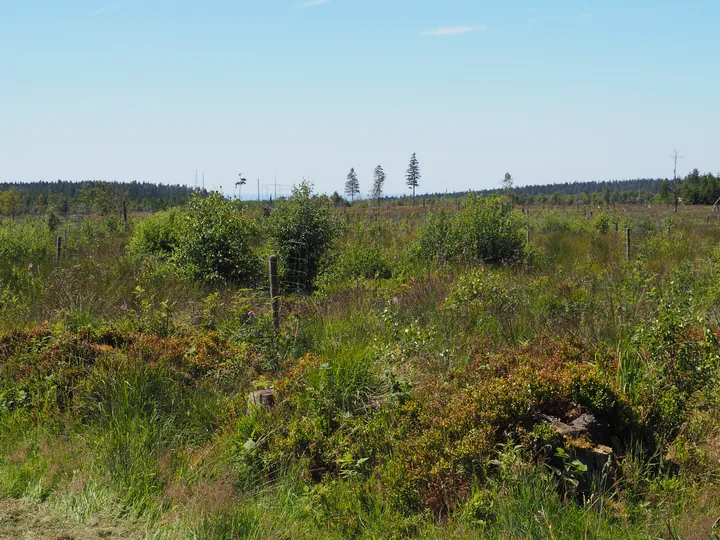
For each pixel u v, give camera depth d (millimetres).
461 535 3664
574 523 3600
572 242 19969
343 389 5438
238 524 3949
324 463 4809
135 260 14211
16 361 6383
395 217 42000
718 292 8773
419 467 4234
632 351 5613
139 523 4008
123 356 6129
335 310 9094
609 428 4555
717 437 4730
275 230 13734
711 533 3498
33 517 4000
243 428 5137
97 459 4742
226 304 9844
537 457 4121
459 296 9008
